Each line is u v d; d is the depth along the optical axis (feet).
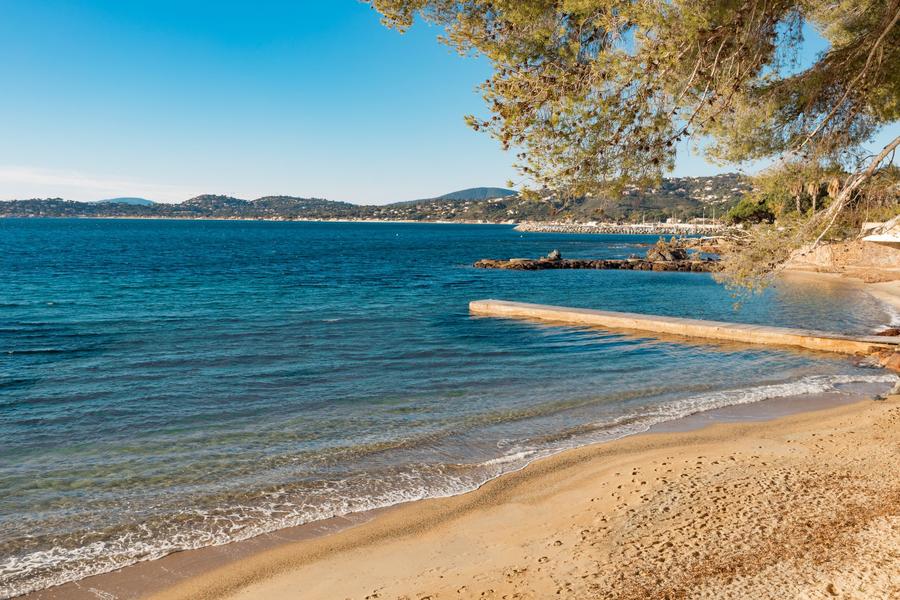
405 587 21.58
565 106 22.94
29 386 50.03
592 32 24.53
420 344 70.18
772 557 21.21
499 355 64.28
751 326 74.90
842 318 95.81
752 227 42.65
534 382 52.65
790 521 24.26
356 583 22.12
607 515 26.63
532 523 26.50
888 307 108.78
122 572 22.95
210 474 32.12
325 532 26.11
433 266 212.23
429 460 34.27
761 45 25.30
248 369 57.11
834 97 32.01
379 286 142.00
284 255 259.60
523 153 23.49
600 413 43.57
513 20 23.41
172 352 64.34
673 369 57.93
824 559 20.65
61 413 42.86
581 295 129.18
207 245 330.54
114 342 69.51
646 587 19.86
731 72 25.75
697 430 39.34
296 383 51.96
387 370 57.11
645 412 43.78
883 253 179.11
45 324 81.41
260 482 31.14
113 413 42.98
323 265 207.82
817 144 33.53
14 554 24.03
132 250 271.69
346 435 38.40
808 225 37.45
